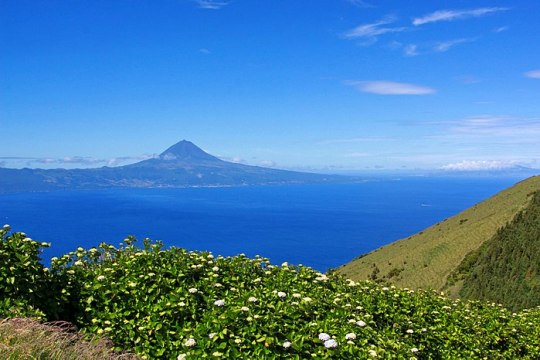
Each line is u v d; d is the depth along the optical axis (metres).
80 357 7.02
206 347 7.67
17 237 9.44
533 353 15.63
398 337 10.72
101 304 9.23
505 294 75.44
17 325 7.25
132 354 8.00
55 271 9.83
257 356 7.52
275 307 8.73
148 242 11.44
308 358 7.71
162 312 8.73
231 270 11.20
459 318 14.75
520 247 85.75
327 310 9.71
